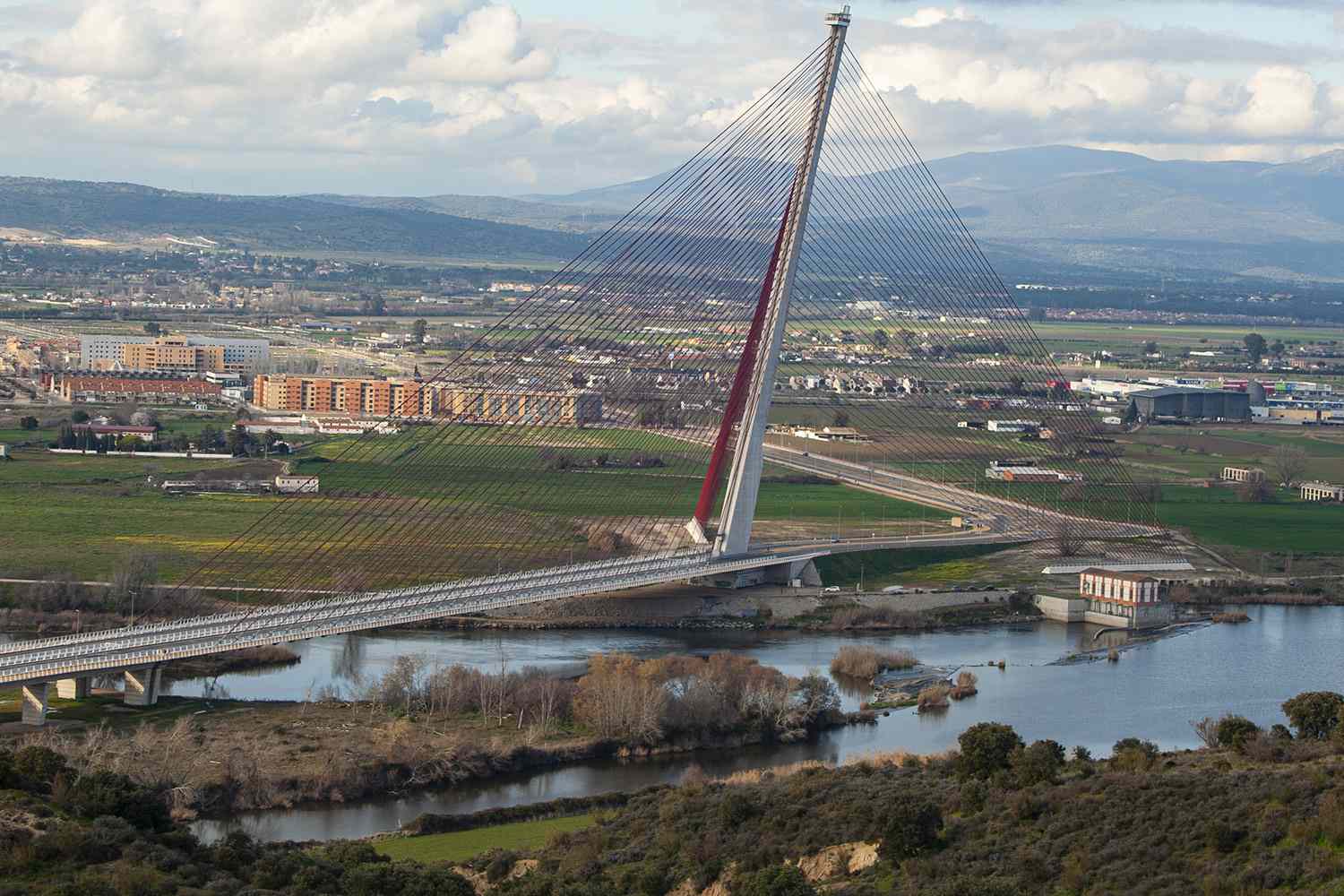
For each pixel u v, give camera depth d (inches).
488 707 7445.9
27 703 7081.7
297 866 4953.3
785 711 7436.0
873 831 5108.3
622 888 4975.4
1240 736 5964.6
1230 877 4372.5
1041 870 4660.4
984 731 5787.4
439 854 5639.8
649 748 7111.2
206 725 7086.6
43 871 4584.2
